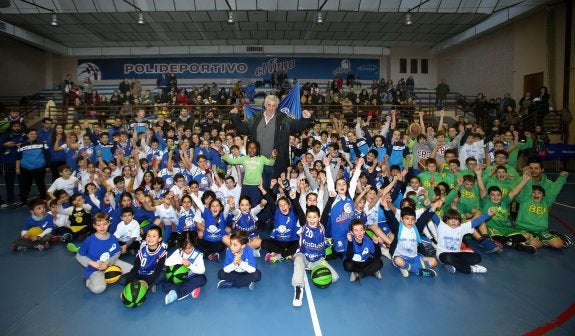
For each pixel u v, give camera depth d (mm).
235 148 8844
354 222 5289
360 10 18016
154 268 4945
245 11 18031
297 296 4551
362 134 10961
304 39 23438
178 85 25781
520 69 18891
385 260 6156
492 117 16844
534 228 6582
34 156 9570
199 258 4891
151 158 10102
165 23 19875
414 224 5590
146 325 4031
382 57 26203
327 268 5121
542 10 17391
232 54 25234
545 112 16125
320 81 26016
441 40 23719
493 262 5883
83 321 4113
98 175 8578
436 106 22031
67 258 6102
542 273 5410
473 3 17875
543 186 6824
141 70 25625
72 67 25531
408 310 4352
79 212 7133
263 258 6312
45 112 19000
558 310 4309
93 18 18906
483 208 6996
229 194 7859
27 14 18297
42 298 4676
